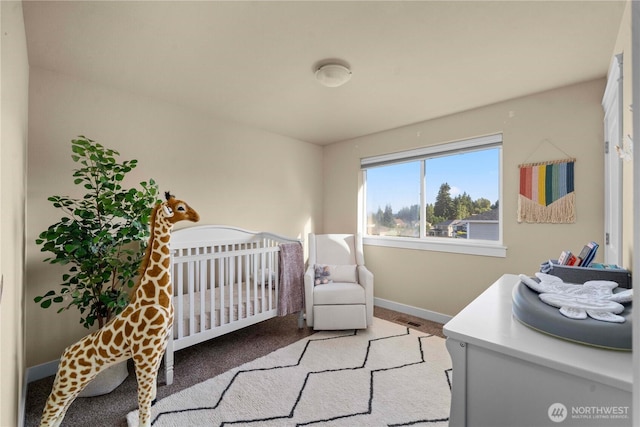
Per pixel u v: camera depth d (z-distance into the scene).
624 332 0.75
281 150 3.69
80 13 1.47
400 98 2.54
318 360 2.21
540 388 0.75
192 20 1.53
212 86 2.33
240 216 3.26
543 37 1.67
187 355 2.31
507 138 2.60
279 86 2.32
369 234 3.86
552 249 2.38
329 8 1.44
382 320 3.10
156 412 1.63
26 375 1.89
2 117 0.97
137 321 1.46
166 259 1.57
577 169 2.26
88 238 1.81
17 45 1.27
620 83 1.50
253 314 2.56
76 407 1.70
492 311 1.07
